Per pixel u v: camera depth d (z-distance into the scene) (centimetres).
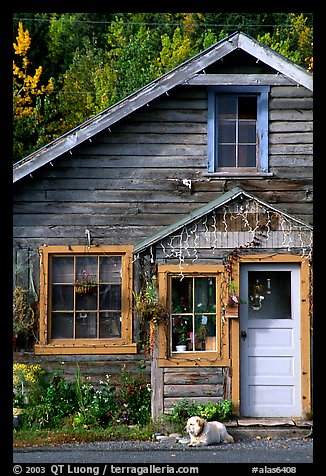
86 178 1105
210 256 994
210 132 1106
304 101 1109
